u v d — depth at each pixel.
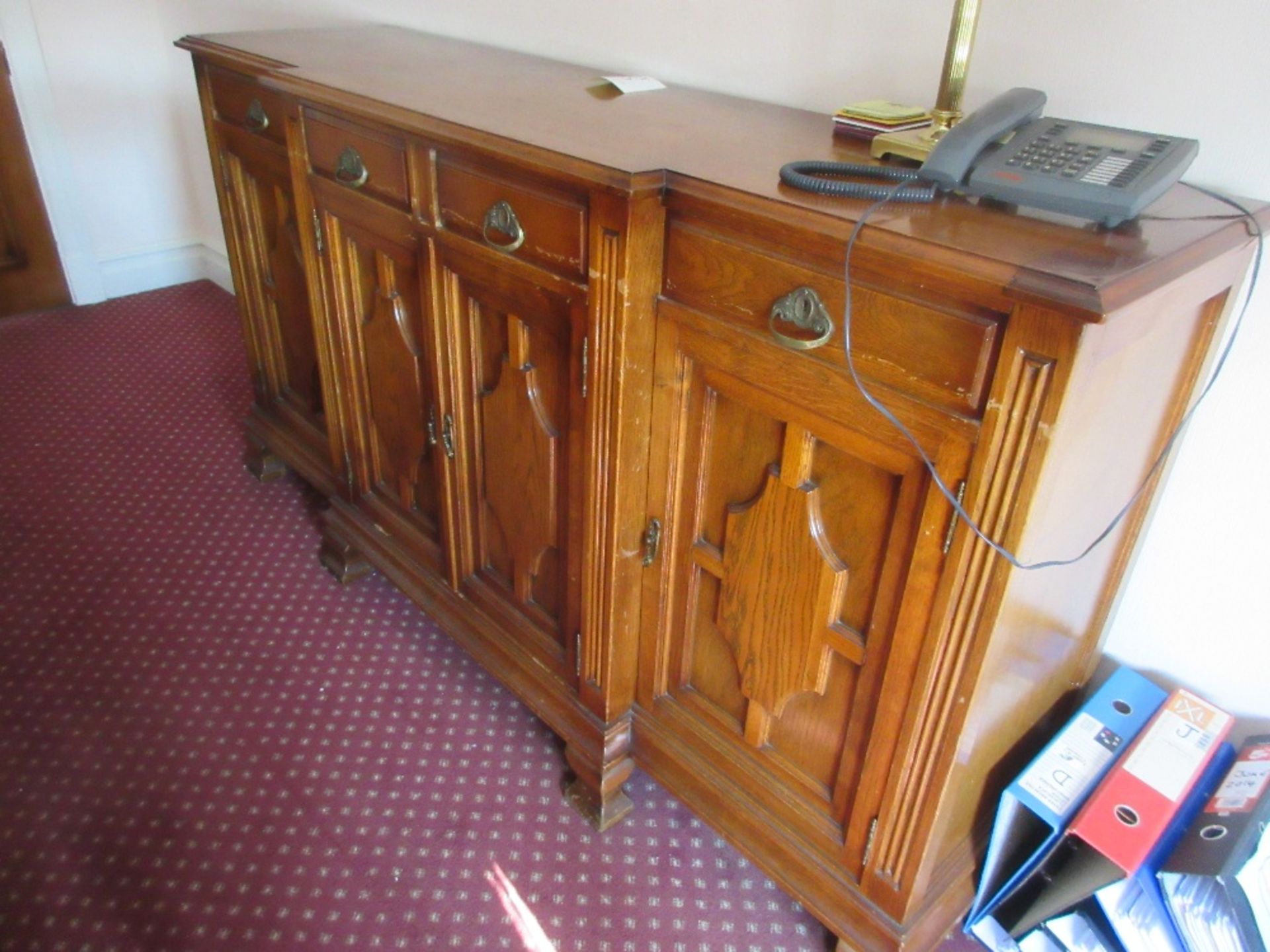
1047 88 1.05
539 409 1.18
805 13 1.24
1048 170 0.80
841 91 1.24
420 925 1.20
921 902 1.06
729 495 1.05
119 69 2.76
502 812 1.36
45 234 2.78
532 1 1.62
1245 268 0.92
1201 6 0.92
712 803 1.22
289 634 1.67
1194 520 1.12
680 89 1.38
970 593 0.83
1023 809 1.10
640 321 1.00
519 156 0.99
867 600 0.94
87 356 2.61
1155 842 1.00
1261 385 1.01
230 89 1.60
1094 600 1.11
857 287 0.81
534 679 1.38
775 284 0.87
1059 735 1.13
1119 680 1.21
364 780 1.40
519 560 1.34
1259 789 1.05
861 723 1.00
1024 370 0.71
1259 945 0.98
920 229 0.77
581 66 1.55
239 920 1.19
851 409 0.86
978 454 0.77
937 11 1.11
